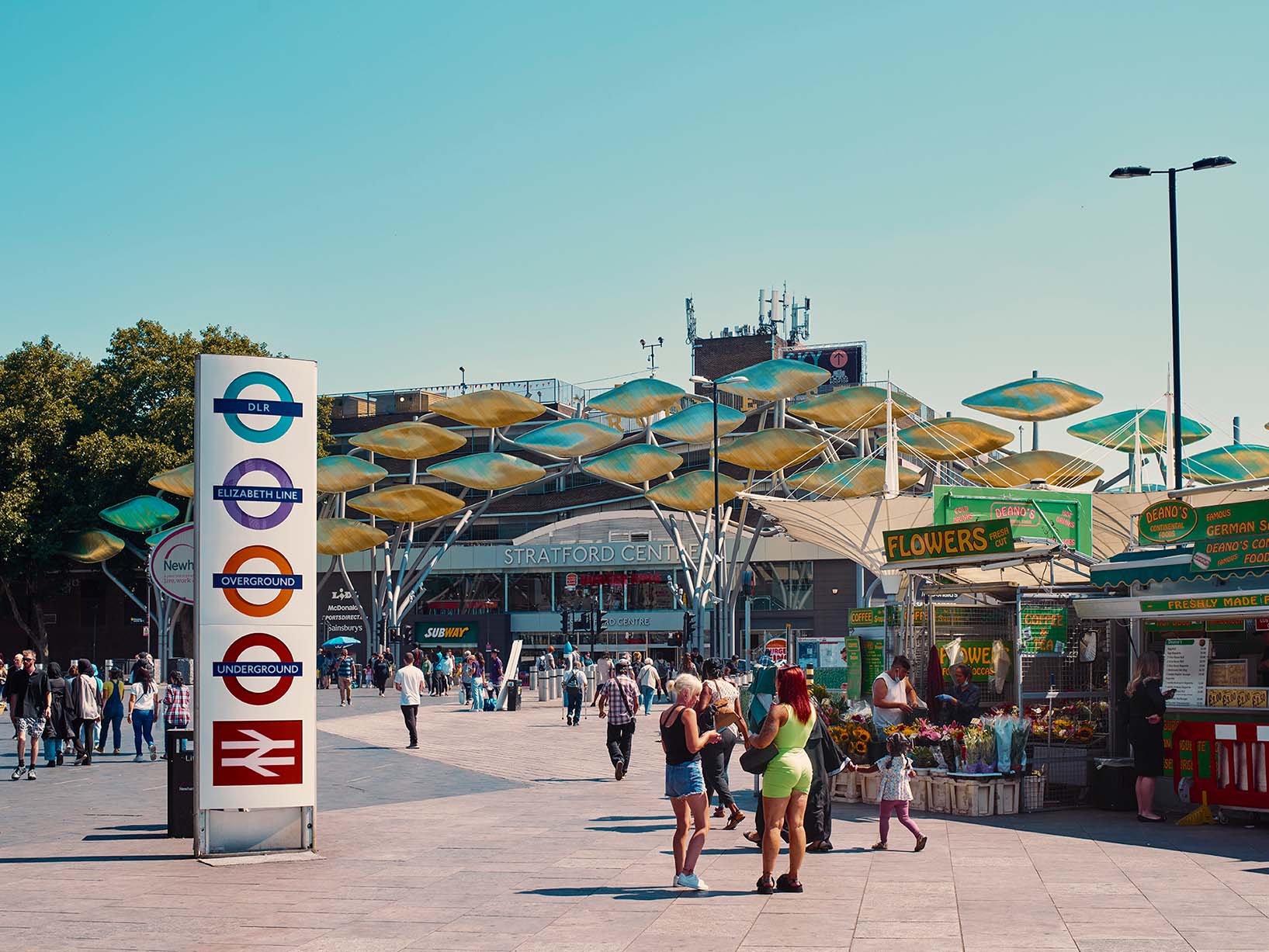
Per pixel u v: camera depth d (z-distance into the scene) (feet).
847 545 116.98
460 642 271.90
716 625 178.81
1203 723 47.14
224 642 41.81
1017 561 53.67
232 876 37.73
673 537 233.14
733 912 31.07
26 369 237.66
